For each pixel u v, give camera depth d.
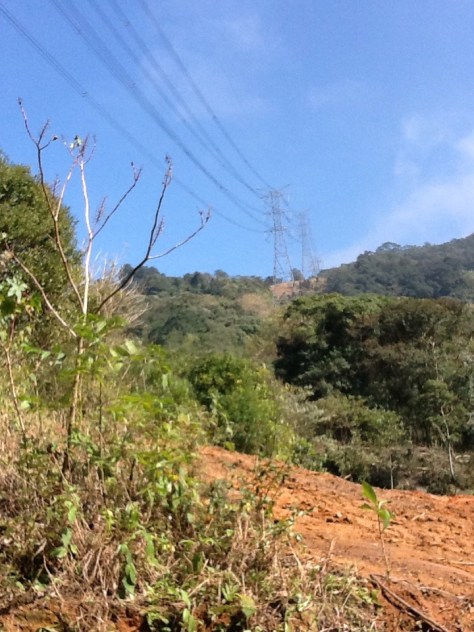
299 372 32.44
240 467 5.77
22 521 3.32
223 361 12.24
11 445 3.88
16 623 2.93
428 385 26.33
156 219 3.96
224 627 3.14
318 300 35.16
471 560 4.89
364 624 3.37
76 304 7.88
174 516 3.68
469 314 31.42
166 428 3.87
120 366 3.70
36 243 9.92
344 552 4.43
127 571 3.13
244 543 3.51
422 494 7.85
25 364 4.70
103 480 3.60
